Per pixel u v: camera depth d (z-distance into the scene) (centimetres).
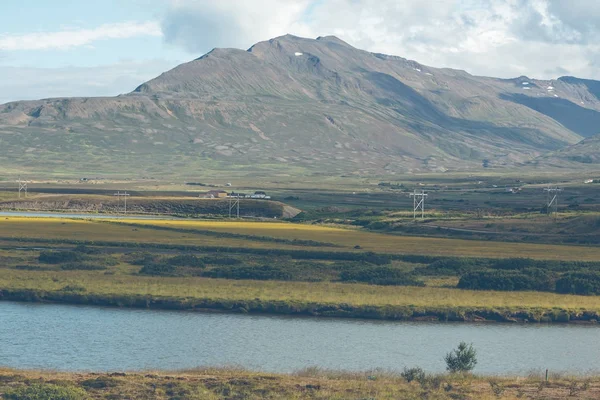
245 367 8669
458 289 13725
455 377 7625
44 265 15200
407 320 11819
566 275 14425
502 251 18775
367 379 7512
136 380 7181
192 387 6919
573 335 11075
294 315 11962
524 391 7081
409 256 17500
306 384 7131
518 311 12131
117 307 12194
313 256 17625
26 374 7475
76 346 9638
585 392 7088
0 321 10981
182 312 11956
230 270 14688
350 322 11569
